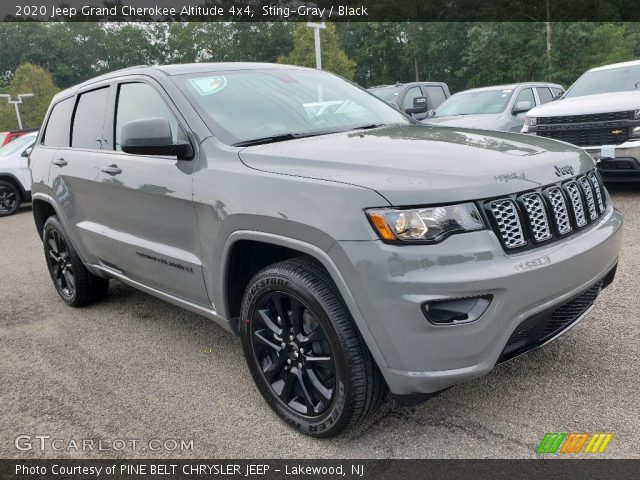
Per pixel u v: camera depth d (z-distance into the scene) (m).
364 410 2.44
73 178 4.17
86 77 80.50
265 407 3.00
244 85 3.47
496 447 2.45
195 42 60.62
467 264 2.18
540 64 39.00
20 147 12.19
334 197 2.32
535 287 2.27
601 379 2.89
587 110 6.83
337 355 2.39
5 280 6.18
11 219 11.34
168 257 3.27
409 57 56.22
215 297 3.01
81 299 4.78
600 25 36.50
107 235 3.87
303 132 3.19
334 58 42.69
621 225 2.88
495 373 3.07
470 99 10.41
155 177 3.25
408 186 2.24
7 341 4.27
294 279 2.49
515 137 3.02
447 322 2.18
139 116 3.56
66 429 2.93
